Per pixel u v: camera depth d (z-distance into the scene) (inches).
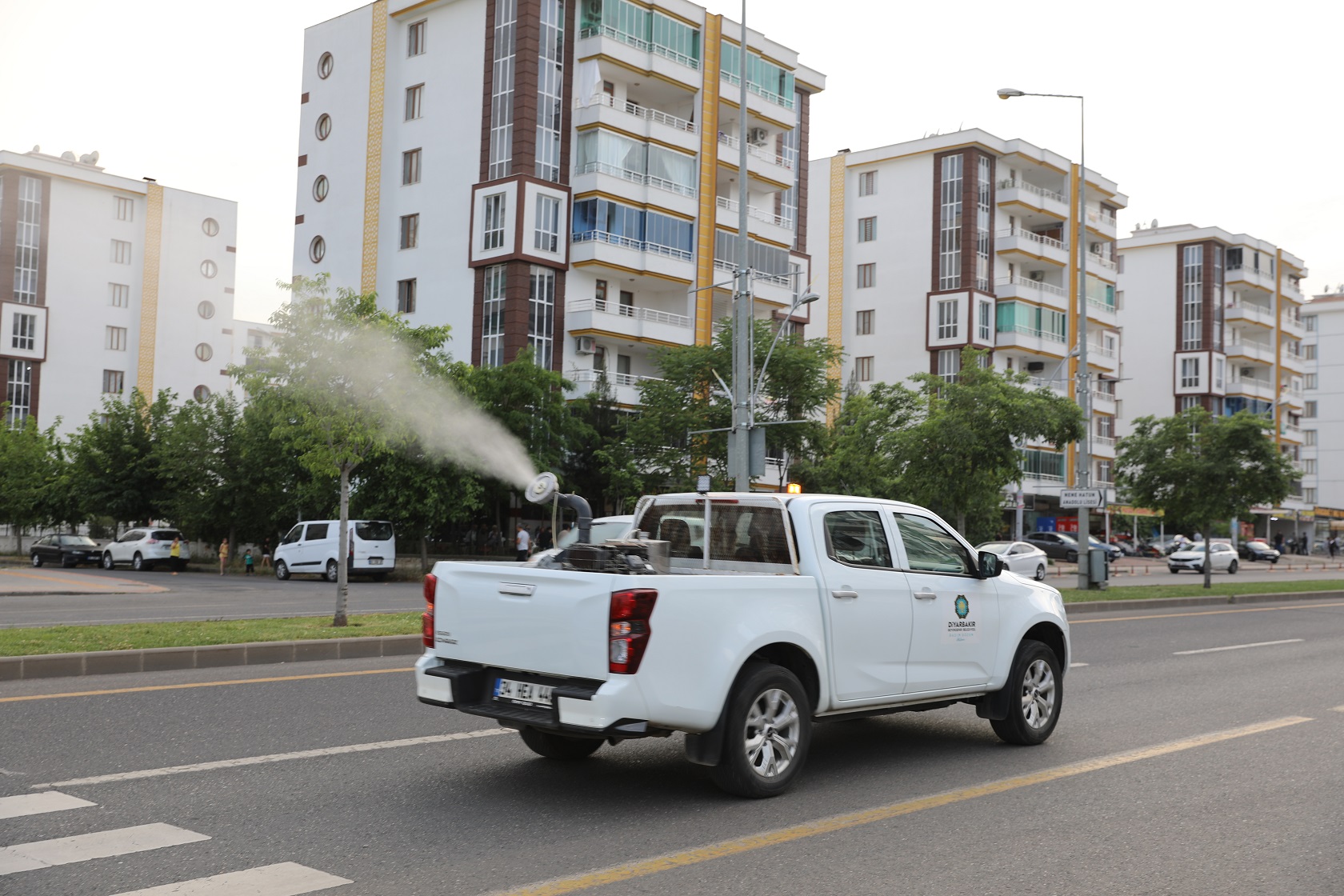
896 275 2422.5
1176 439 1155.3
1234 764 281.9
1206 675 458.9
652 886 178.2
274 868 182.9
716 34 1840.6
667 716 219.1
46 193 2546.8
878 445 1171.3
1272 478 1101.7
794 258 2053.4
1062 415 983.6
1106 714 360.5
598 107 1660.9
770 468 1786.4
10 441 1940.2
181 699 343.6
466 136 1708.9
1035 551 1478.8
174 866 182.7
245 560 1540.4
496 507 1513.3
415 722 316.2
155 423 1804.9
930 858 196.7
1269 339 3371.1
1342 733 327.0
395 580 1312.7
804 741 244.8
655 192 1723.7
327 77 1905.8
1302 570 2161.7
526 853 194.9
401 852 194.1
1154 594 975.0
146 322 2691.9
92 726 298.8
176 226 2753.4
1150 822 224.4
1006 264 2418.8
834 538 263.6
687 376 1467.8
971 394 971.3
